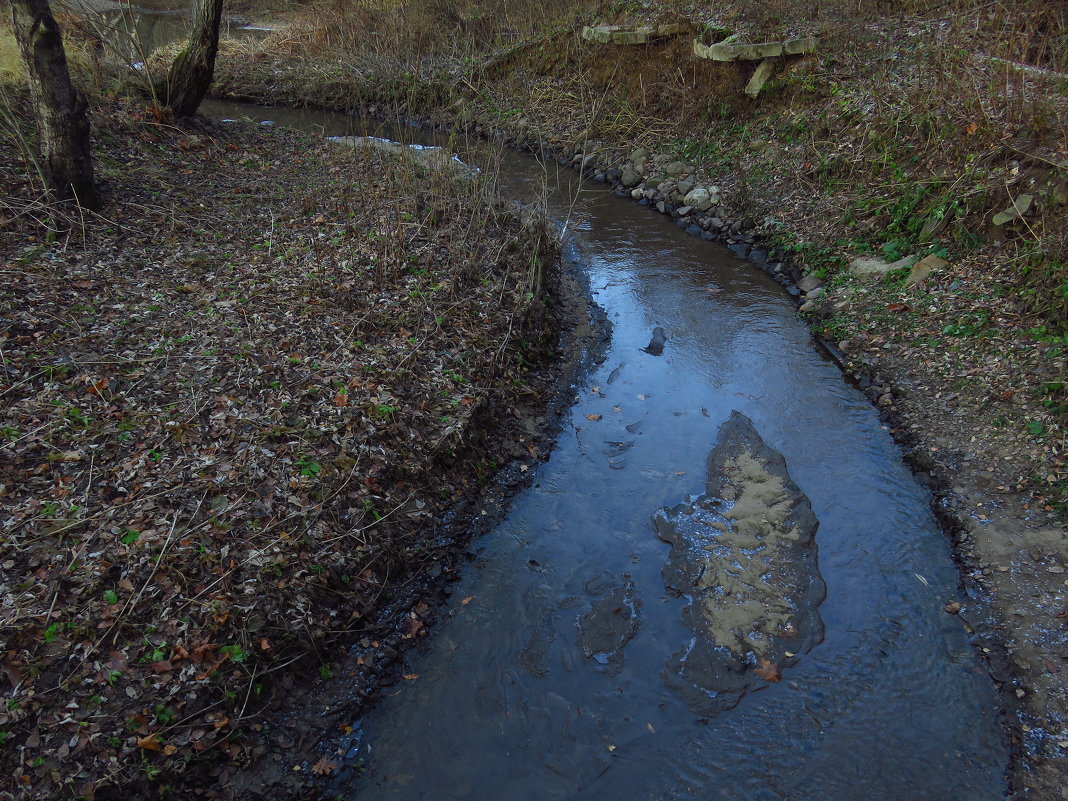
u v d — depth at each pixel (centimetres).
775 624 495
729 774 407
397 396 608
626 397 741
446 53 1808
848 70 1166
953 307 763
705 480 627
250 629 427
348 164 1137
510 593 521
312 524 490
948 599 509
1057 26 1002
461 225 934
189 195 916
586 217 1183
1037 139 810
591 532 575
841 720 435
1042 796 390
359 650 467
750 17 1355
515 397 700
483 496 602
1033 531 534
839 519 580
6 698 364
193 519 462
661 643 486
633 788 402
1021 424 615
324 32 1967
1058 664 451
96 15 1295
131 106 1141
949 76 952
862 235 939
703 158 1260
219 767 384
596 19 1611
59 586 411
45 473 471
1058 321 679
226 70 1870
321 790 397
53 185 768
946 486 593
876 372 738
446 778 406
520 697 451
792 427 688
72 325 600
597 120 1438
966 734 425
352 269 765
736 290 948
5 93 953
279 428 538
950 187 856
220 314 655
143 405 535
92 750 359
